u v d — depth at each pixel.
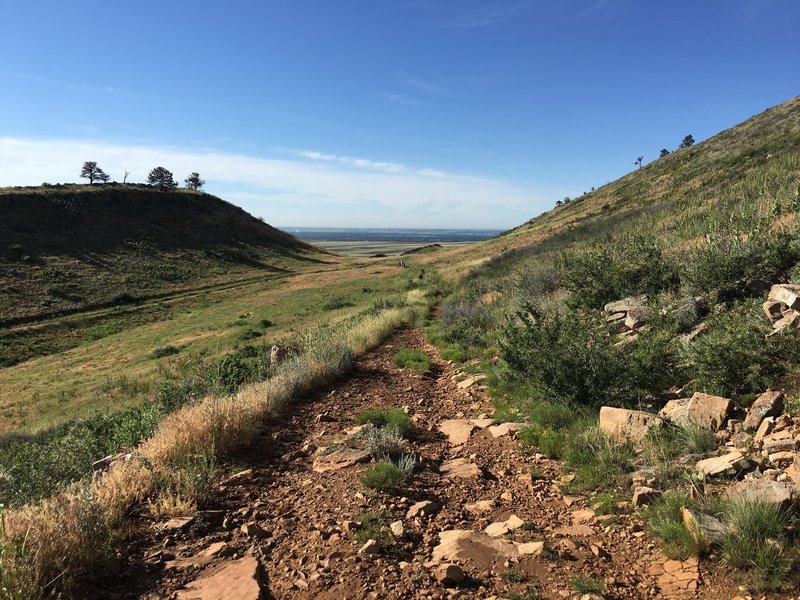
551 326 6.81
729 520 2.98
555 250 23.41
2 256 55.44
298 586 2.91
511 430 5.84
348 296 39.97
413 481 4.58
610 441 4.70
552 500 4.11
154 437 5.63
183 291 57.16
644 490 3.71
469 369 9.54
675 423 4.61
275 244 93.19
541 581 2.84
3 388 26.27
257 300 49.31
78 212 72.69
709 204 16.94
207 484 4.33
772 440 3.85
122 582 2.96
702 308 7.29
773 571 2.61
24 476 6.16
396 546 3.33
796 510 2.95
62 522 3.05
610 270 9.84
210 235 84.00
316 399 7.95
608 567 2.98
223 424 5.56
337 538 3.46
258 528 3.65
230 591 2.80
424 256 75.38
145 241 72.56
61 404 21.22
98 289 53.38
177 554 3.31
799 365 4.66
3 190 71.12
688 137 90.62
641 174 56.22
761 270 7.22
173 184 105.75
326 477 4.72
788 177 14.64
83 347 36.84
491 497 4.25
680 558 2.95
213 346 27.72
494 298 16.42
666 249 10.84
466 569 3.00
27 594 2.52
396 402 7.82
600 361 5.85
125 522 3.67
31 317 43.81
